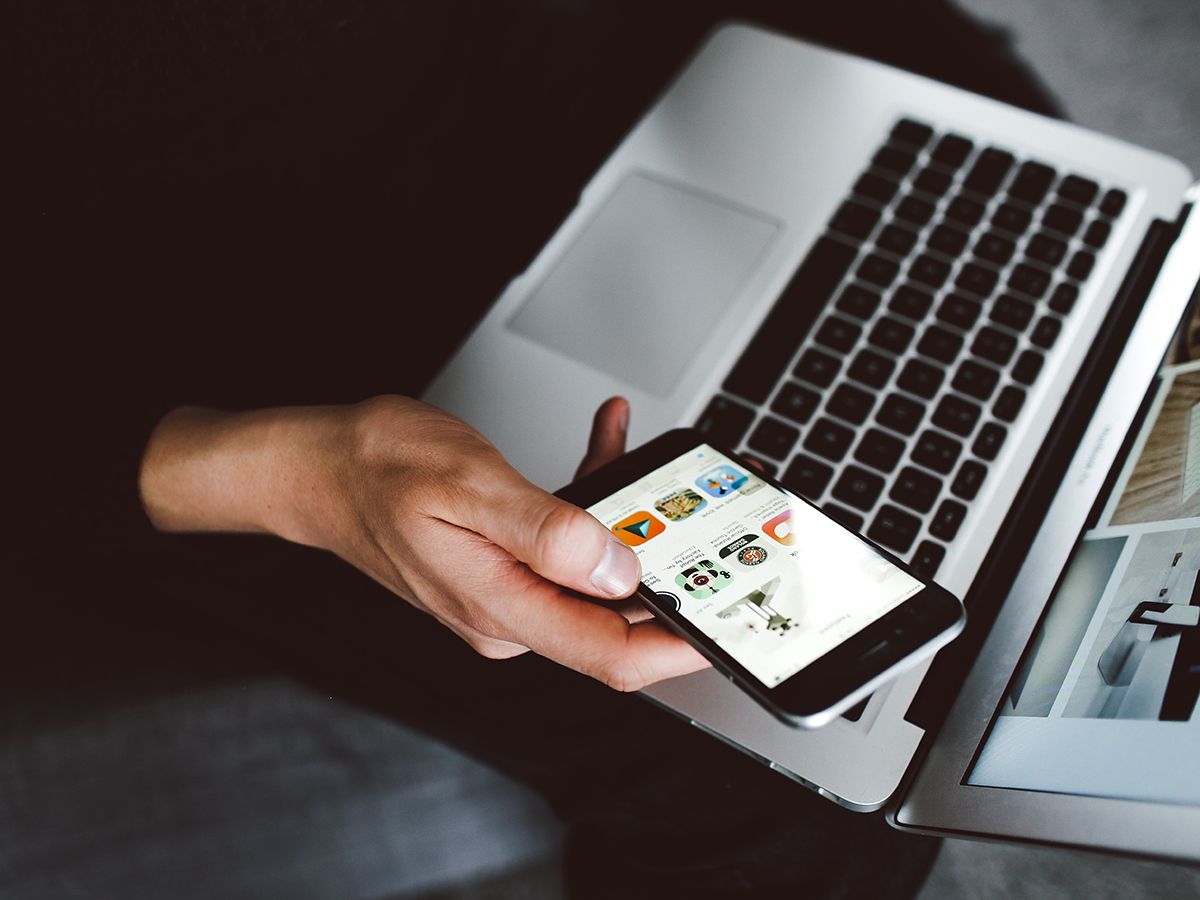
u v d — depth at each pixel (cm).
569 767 48
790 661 37
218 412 54
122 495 53
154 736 68
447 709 50
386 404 45
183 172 58
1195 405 45
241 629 61
